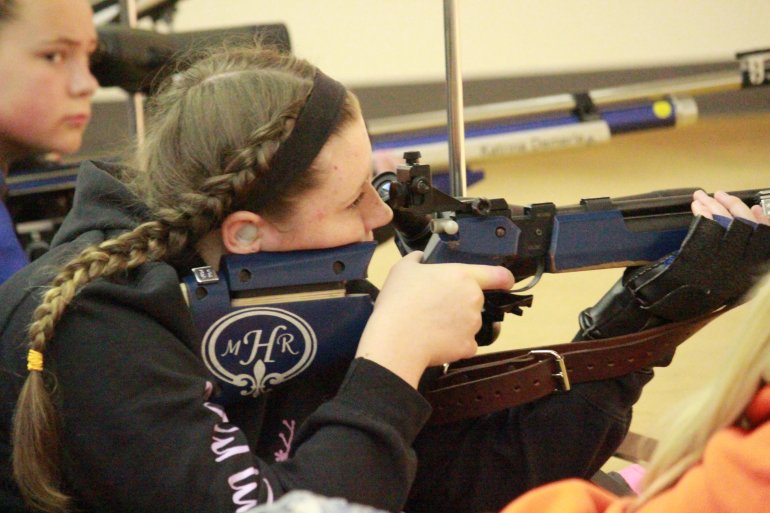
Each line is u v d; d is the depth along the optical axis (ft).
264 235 8.82
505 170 39.52
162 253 8.60
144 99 17.16
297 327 8.87
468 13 42.63
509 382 10.14
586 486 6.81
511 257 10.05
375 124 28.27
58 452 8.19
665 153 41.70
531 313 23.47
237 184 8.52
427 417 8.63
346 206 8.95
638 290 10.09
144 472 7.93
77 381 8.04
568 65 44.47
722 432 6.07
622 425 10.45
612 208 10.34
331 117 8.73
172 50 16.25
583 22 44.06
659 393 18.48
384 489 8.13
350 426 8.19
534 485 10.28
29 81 14.49
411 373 8.56
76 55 14.87
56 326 8.12
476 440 10.52
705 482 5.82
